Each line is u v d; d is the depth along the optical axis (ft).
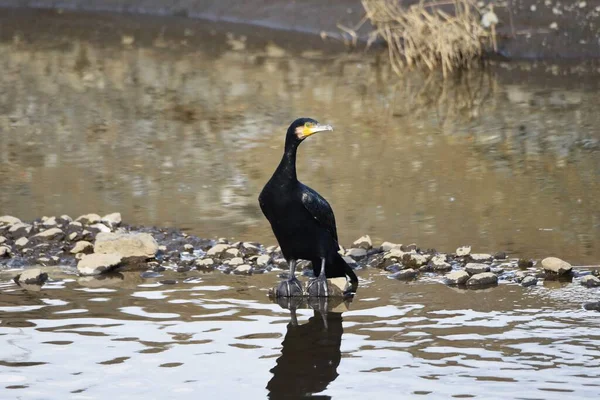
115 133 62.64
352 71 80.94
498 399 25.93
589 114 65.92
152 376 27.61
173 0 104.58
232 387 26.86
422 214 45.32
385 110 68.54
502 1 86.89
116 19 101.91
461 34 81.51
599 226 43.11
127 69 81.87
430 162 55.26
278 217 33.55
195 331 31.14
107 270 37.50
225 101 71.20
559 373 27.61
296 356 29.04
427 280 36.47
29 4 108.06
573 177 51.90
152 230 42.16
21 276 36.14
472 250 39.93
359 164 54.90
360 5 94.32
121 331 31.14
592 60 81.30
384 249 39.68
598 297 34.17
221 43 91.09
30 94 73.46
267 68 81.87
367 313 32.89
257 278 36.86
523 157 56.24
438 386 26.78
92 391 26.61
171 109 69.10
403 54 85.87
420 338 30.45
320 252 34.30
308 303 33.96
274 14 97.14
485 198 47.98
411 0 90.33
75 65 83.41
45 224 41.83
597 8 84.69
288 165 33.17
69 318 32.27
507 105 69.10
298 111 68.18
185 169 54.03
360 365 28.37
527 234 42.06
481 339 30.32
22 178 51.90
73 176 52.42
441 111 68.03
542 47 82.89
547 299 34.06
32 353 29.22
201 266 37.96
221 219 44.62
